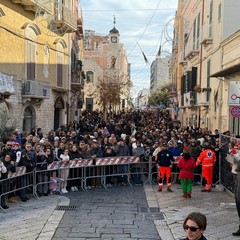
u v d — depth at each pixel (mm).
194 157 15102
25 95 21391
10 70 20094
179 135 19750
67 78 30172
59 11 25422
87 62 64562
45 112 25391
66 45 29297
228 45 20000
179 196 12898
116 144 16016
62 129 22984
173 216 10320
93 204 11742
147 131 22219
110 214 10547
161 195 13109
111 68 67062
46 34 25172
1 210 10922
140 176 15312
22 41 21453
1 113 18109
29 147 12477
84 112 49188
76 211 10844
